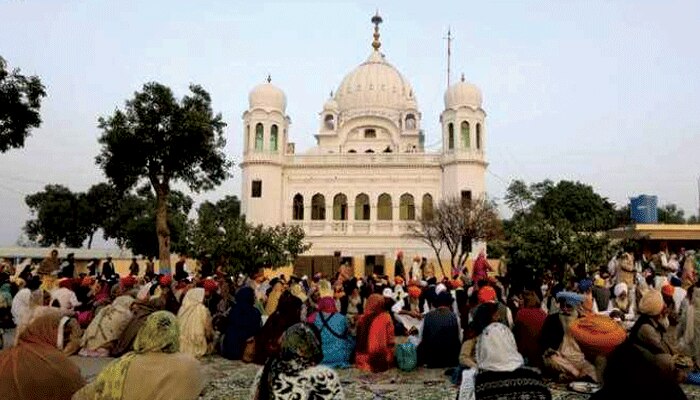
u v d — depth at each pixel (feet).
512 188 215.92
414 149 190.70
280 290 53.16
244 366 36.52
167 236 110.11
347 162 165.68
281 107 171.22
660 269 72.84
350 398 27.55
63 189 213.87
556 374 29.91
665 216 245.45
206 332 40.24
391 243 157.38
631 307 52.75
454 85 168.66
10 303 53.62
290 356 13.98
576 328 24.45
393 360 35.78
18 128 71.36
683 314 33.58
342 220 163.84
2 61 69.51
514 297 40.57
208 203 236.63
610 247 77.77
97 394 14.03
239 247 92.32
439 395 28.02
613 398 13.25
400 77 220.64
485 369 14.96
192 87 110.93
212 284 51.67
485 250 145.07
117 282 60.59
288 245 101.35
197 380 14.78
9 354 15.55
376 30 237.25
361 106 207.62
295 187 167.53
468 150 159.63
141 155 106.63
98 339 39.37
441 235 132.87
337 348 35.70
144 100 106.22
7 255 165.89
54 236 211.61
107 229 205.57
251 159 164.35
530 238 77.77
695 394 28.30
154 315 14.83
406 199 164.66
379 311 35.40
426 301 50.26
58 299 46.26
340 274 73.67
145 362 14.17
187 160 109.09
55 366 15.69
